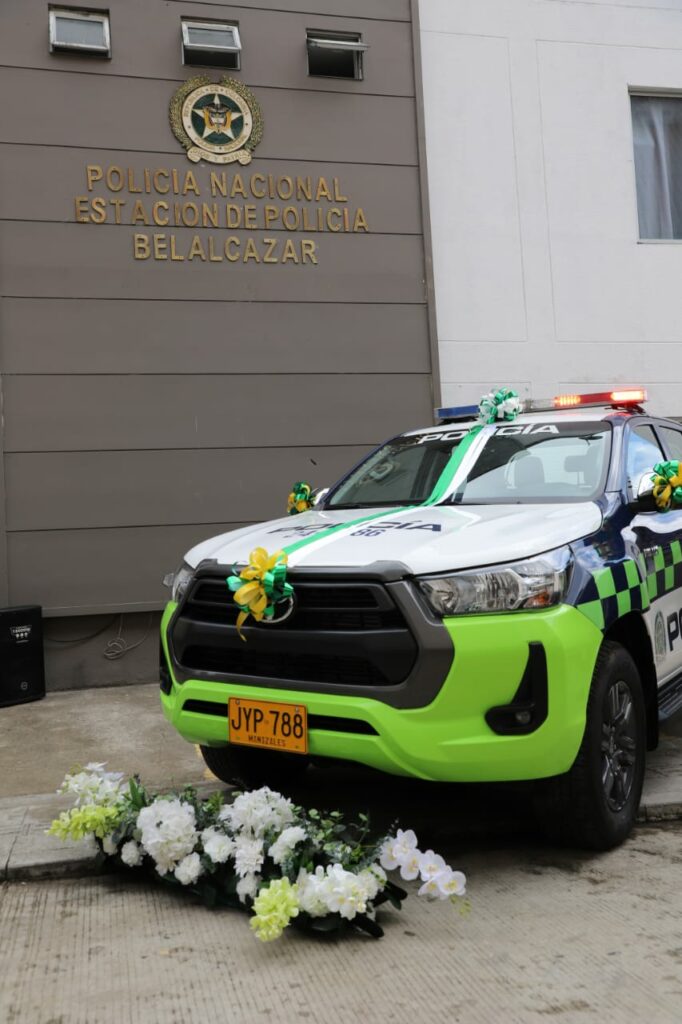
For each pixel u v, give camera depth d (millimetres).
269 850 3201
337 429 7977
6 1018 2580
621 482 4266
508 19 8742
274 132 8000
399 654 3258
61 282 7469
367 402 8055
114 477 7504
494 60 8688
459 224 8477
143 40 7758
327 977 2768
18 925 3219
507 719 3266
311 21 8148
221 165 7855
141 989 2729
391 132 8258
